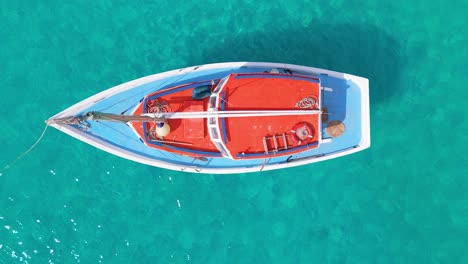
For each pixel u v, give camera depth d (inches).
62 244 451.8
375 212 460.4
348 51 450.6
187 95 385.4
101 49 439.8
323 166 456.1
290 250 462.3
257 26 446.3
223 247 459.2
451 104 455.2
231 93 359.6
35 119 439.8
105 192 449.4
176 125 382.3
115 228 453.4
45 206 447.2
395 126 456.4
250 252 460.8
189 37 444.5
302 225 461.7
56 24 437.4
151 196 452.4
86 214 450.6
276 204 458.9
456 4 450.0
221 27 445.1
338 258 462.9
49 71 437.4
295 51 448.1
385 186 458.6
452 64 454.9
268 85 362.9
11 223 446.6
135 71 441.7
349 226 462.9
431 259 458.6
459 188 460.4
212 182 454.0
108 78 441.1
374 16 450.0
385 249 462.0
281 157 406.6
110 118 307.9
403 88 455.2
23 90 437.7
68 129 385.1
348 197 462.0
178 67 444.5
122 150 403.2
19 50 437.1
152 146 386.0
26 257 451.2
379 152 458.0
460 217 461.1
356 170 458.9
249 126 361.1
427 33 453.1
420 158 459.5
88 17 438.9
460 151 457.1
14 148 441.7
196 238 458.9
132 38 441.1
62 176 446.0
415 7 450.9
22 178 443.8
